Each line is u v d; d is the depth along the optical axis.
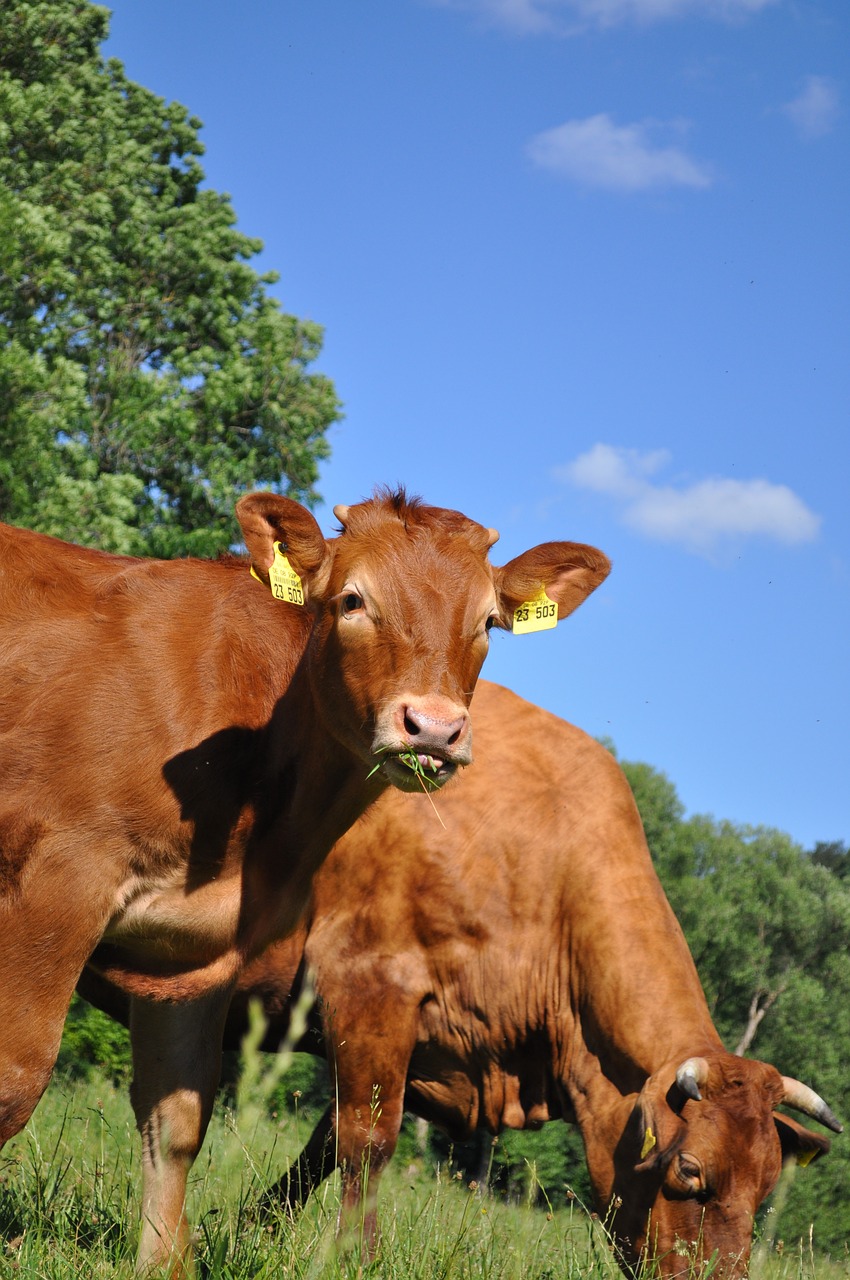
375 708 3.91
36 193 22.92
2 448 19.80
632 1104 5.91
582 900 6.30
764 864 38.62
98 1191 5.18
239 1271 3.89
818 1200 17.17
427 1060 6.59
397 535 4.15
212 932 4.32
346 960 6.30
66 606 4.33
